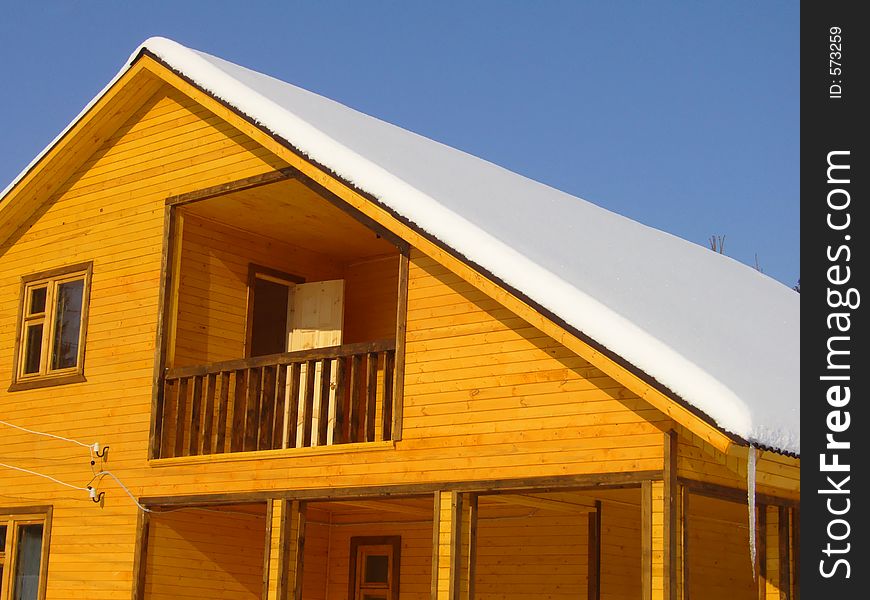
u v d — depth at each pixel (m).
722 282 16.17
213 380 13.56
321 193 12.49
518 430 10.88
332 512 16.30
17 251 15.98
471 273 10.79
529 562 14.18
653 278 13.35
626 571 13.86
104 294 14.80
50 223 15.67
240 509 14.20
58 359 15.16
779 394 9.97
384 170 11.70
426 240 11.16
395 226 11.43
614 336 9.73
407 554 15.45
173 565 13.80
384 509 13.73
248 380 13.30
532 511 14.27
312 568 15.97
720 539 14.53
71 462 14.59
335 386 12.59
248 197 13.94
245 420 13.31
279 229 15.06
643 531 9.94
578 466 10.43
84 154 15.38
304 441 12.66
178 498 13.40
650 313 10.79
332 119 13.67
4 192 15.59
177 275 14.26
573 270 11.10
